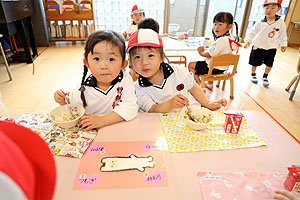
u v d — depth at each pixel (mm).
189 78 1240
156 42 950
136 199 557
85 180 608
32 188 299
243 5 4945
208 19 5094
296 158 717
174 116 955
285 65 3785
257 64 3033
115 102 972
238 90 2814
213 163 687
